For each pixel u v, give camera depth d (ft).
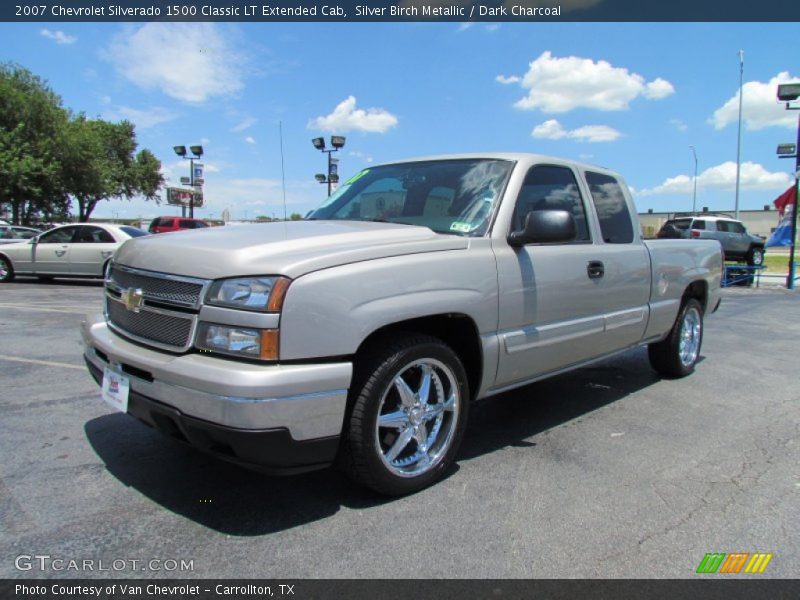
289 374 7.95
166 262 9.23
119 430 12.66
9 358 19.54
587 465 11.39
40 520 8.84
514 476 10.82
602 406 15.43
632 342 15.60
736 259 73.26
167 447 11.75
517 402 15.76
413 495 9.95
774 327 30.19
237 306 8.18
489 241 10.98
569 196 13.52
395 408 9.87
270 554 8.03
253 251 8.66
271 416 7.83
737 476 10.97
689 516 9.37
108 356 9.60
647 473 11.05
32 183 105.19
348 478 9.55
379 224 11.80
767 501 9.95
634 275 14.90
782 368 20.30
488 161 12.67
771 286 56.03
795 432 13.52
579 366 13.89
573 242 13.21
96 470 10.64
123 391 9.22
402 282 9.27
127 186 174.81
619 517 9.30
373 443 9.15
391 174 13.91
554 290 12.20
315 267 8.43
